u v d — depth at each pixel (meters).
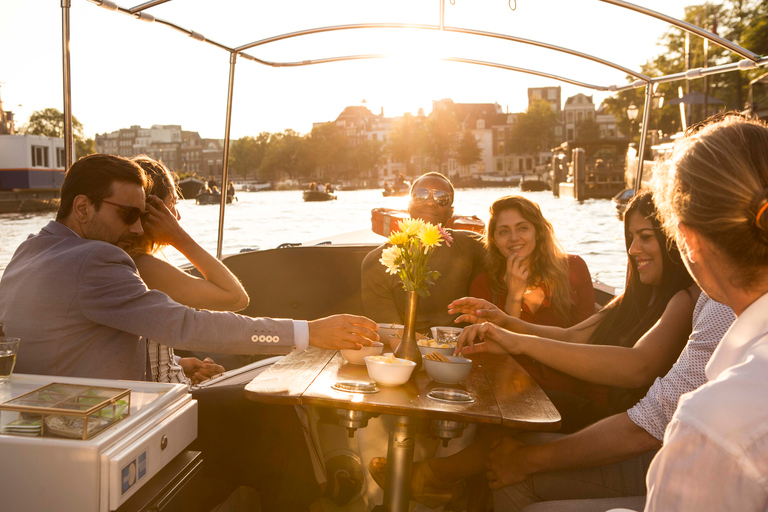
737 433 0.58
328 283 3.67
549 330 2.10
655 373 1.63
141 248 1.80
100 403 1.00
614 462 1.38
